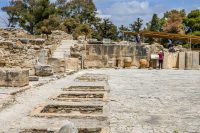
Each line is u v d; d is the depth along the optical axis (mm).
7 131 8461
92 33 78688
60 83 19562
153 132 8523
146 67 35781
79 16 88375
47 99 13281
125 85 18750
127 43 40250
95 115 10258
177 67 36469
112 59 35844
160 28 93188
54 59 27000
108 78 23062
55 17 76688
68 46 39688
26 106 11906
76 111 11609
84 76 24438
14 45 24781
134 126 9109
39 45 29047
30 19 82188
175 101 13328
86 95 14766
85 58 35438
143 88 17484
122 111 11117
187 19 82562
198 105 12461
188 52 36375
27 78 17969
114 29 84938
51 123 9320
